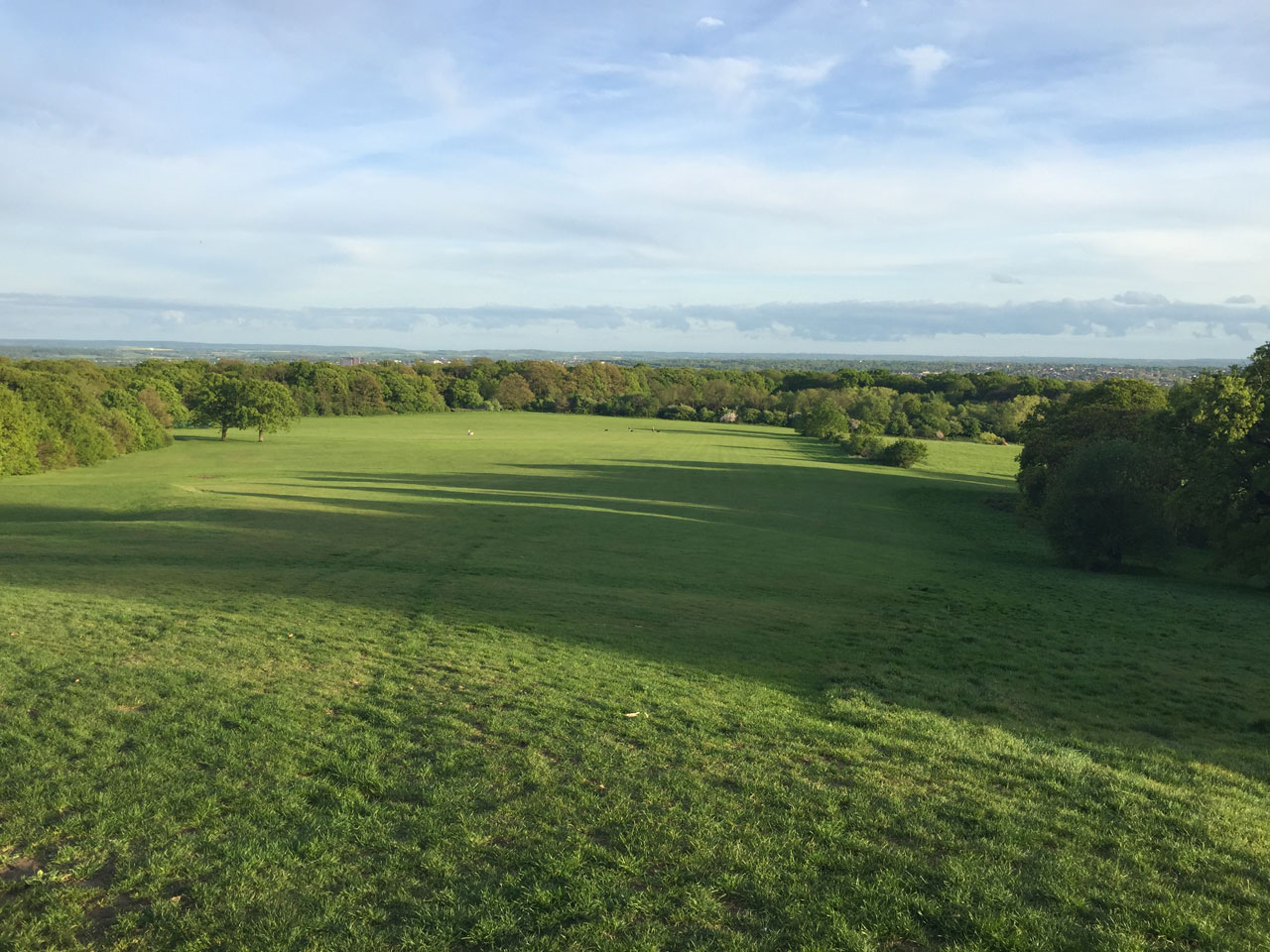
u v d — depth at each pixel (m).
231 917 7.43
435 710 13.14
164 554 30.94
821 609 26.05
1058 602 30.28
